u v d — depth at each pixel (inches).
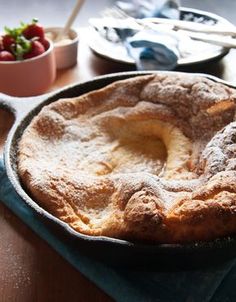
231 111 29.3
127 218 22.7
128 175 25.5
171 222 22.4
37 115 30.7
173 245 21.5
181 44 40.8
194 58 39.2
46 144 29.6
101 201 25.6
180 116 30.8
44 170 26.6
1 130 34.8
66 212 24.8
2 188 30.0
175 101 30.9
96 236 22.6
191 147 29.3
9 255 26.8
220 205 22.1
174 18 43.3
